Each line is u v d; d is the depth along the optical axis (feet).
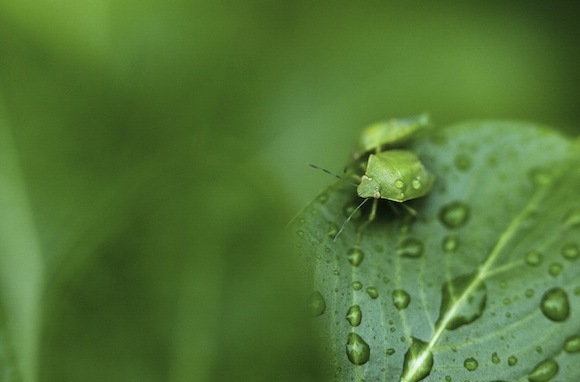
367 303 0.97
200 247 0.93
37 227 0.95
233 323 0.92
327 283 0.97
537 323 0.96
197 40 1.03
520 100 1.06
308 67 1.04
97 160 0.97
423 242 0.98
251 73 1.03
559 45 1.07
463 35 1.07
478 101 1.06
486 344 0.96
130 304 0.92
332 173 1.02
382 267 0.97
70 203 0.96
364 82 1.05
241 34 1.04
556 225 0.98
